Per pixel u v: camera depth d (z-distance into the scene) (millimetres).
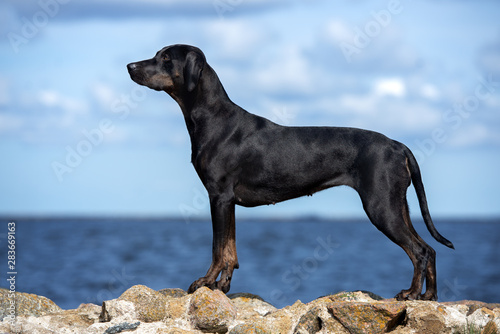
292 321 5191
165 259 42781
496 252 51219
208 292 5176
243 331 4852
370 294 5672
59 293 24500
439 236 5445
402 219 5438
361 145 5547
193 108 5816
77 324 5254
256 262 40375
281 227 133125
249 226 143625
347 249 58000
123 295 5270
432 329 4848
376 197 5418
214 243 5648
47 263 39250
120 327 4980
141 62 5883
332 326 4969
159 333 4918
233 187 5738
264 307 5691
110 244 63375
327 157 5613
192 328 5094
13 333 4914
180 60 5816
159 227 134375
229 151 5695
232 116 5797
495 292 25172
